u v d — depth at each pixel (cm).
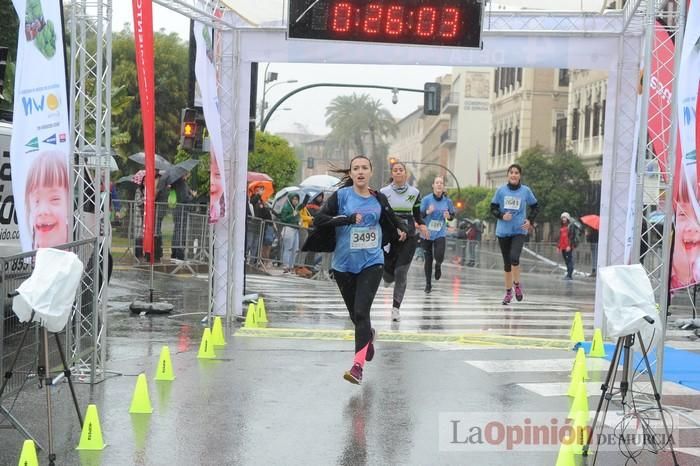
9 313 655
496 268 3406
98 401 777
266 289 1822
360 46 1227
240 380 873
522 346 1124
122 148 4362
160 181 2134
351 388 847
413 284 2230
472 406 786
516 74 6900
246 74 1264
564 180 4712
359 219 815
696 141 764
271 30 1239
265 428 702
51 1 805
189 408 759
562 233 2786
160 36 4634
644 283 627
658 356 797
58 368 801
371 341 830
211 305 1252
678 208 834
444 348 1092
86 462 607
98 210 859
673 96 798
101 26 847
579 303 1808
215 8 1180
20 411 739
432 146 10275
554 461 630
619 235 1217
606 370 970
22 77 778
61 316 601
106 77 870
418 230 1338
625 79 1195
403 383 875
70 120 869
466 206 5953
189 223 1981
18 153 779
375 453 640
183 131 1451
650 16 818
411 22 1150
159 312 1336
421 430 704
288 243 2130
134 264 2048
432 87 2709
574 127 5553
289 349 1055
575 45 1198
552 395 837
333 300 1639
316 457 629
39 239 800
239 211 1305
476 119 8412
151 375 890
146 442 657
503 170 7262
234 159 1280
